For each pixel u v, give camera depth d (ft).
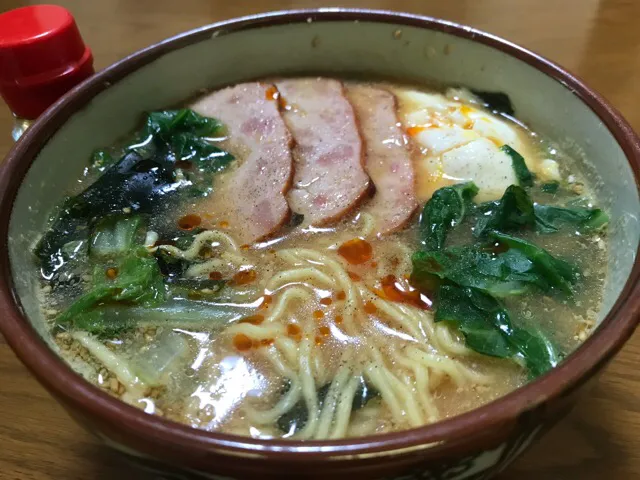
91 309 0.59
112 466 0.57
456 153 0.76
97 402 0.41
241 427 0.52
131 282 0.60
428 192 0.73
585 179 0.72
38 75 0.75
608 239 0.65
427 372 0.56
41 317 0.58
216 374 0.56
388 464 0.38
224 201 0.72
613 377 0.62
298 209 0.70
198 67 0.84
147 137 0.80
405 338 0.59
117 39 1.10
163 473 0.43
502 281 0.59
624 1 1.17
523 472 0.56
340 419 0.53
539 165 0.76
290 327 0.59
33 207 0.64
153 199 0.72
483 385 0.55
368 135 0.81
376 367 0.56
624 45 1.05
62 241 0.66
